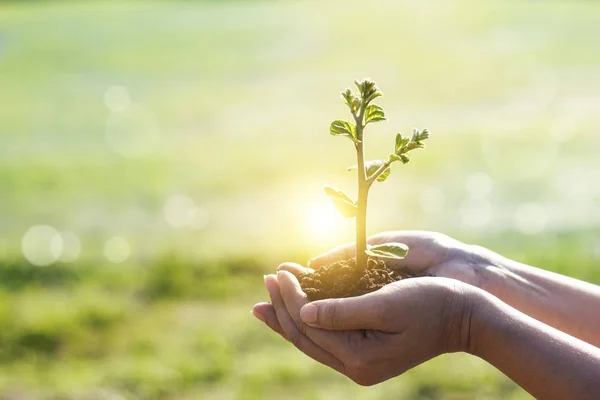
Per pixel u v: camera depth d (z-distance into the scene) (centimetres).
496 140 695
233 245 367
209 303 286
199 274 313
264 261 331
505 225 440
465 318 95
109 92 1059
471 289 96
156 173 616
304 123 827
